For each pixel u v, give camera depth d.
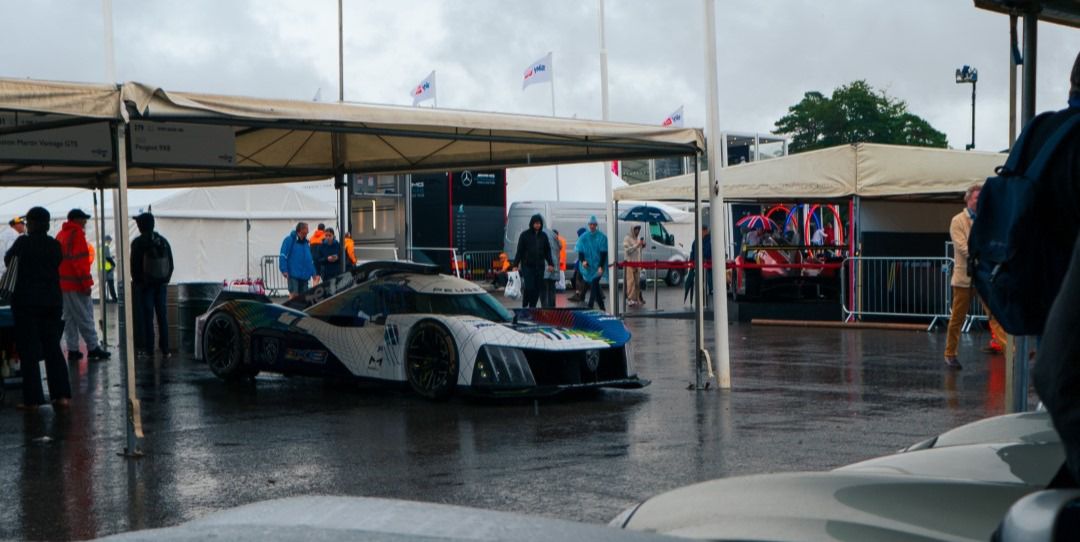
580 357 9.48
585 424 8.26
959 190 16.66
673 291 32.62
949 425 8.07
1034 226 2.39
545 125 9.07
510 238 32.69
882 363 12.30
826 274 19.81
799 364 12.29
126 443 7.26
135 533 1.36
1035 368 1.62
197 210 27.56
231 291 11.40
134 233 26.92
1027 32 4.80
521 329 9.41
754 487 2.14
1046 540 1.25
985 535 1.78
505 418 8.59
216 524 1.41
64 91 6.66
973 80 35.56
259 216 28.50
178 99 7.16
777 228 22.17
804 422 8.26
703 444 7.38
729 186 18.61
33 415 8.96
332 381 11.15
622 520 2.23
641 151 10.91
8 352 10.88
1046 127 2.45
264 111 7.53
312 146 13.54
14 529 5.34
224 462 6.94
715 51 10.05
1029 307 2.45
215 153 12.27
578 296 25.56
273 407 9.32
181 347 14.38
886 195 17.53
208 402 9.67
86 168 14.02
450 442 7.56
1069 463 1.57
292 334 10.40
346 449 7.33
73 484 6.33
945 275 16.80
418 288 9.92
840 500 1.98
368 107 8.05
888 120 77.00
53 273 9.38
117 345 15.59
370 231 27.86
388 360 9.71
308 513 1.48
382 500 1.53
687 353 13.71
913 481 2.08
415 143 13.02
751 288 19.80
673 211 35.06
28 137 11.30
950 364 11.77
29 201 24.80
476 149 12.82
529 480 6.30
